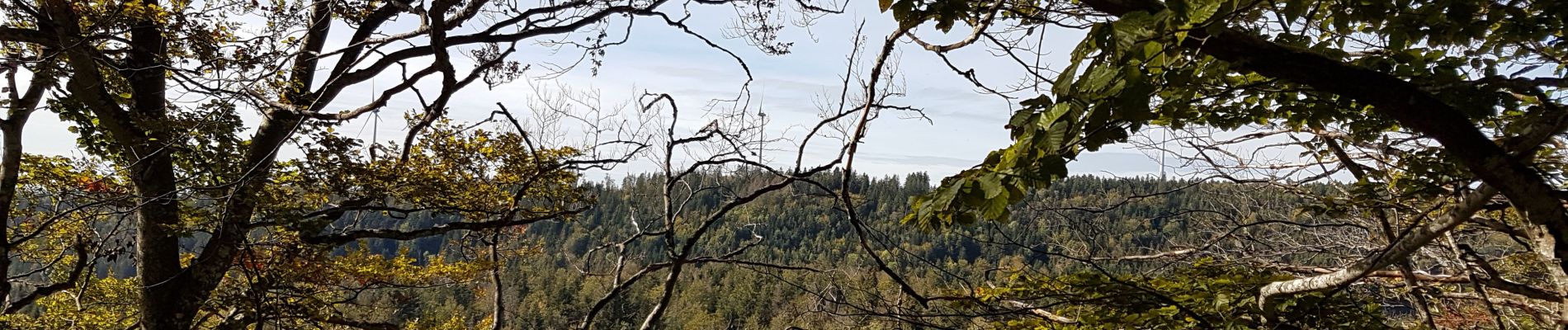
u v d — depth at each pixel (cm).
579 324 370
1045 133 209
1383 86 265
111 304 1130
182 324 799
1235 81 390
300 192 880
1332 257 827
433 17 402
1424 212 417
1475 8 290
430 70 439
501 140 821
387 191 867
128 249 857
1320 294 513
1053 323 583
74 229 934
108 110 701
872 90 331
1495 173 260
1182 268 673
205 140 703
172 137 696
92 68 671
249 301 785
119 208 757
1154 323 529
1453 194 396
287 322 875
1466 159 264
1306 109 397
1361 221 695
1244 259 730
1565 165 375
